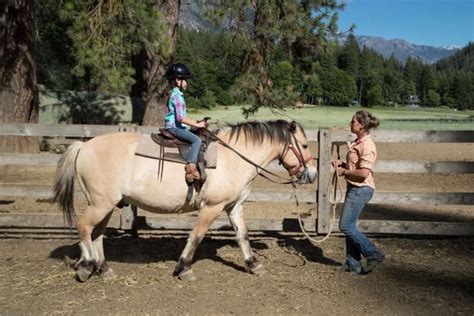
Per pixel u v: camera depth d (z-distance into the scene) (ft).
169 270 18.61
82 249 17.16
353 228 17.63
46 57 81.25
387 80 434.30
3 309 14.94
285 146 18.19
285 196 22.79
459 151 61.46
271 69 46.03
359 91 378.53
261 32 42.34
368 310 15.03
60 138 48.65
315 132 22.31
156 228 22.85
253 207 29.43
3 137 40.42
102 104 57.36
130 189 16.60
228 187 17.21
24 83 41.73
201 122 16.80
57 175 17.03
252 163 17.57
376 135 22.35
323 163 22.38
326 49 44.73
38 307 15.11
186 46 148.46
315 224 23.03
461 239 23.06
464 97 418.31
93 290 16.49
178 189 16.72
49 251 20.84
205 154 16.87
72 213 17.28
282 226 22.86
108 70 31.55
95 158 16.62
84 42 31.94
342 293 16.42
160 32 31.48
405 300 15.83
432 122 154.92
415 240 22.93
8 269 18.53
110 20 31.81
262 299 15.84
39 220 22.71
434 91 441.27
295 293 16.39
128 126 22.34
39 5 70.03
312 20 43.34
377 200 22.63
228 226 22.84
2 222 22.57
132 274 18.06
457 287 17.02
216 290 16.61
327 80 304.71
